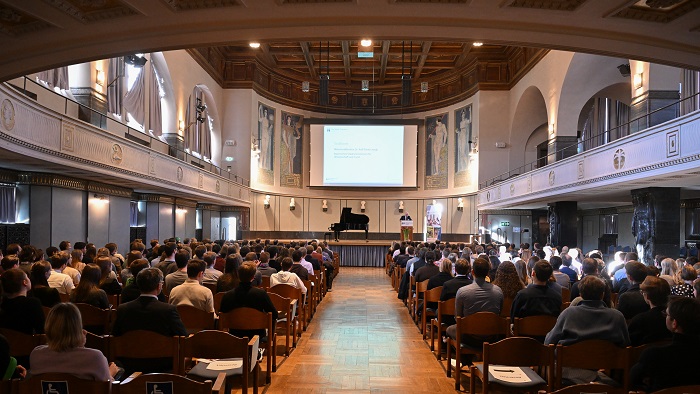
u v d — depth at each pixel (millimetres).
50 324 2920
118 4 4801
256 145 23516
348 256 22344
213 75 21797
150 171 13281
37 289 4762
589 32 5469
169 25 5312
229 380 4160
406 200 26219
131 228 16281
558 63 16828
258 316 5035
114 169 11320
